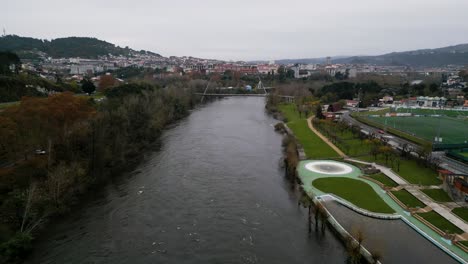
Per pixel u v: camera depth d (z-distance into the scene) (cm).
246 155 14225
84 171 10469
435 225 7750
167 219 8581
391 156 12938
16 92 17950
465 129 18688
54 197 8800
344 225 8006
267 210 9125
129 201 9619
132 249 7275
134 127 15525
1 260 6438
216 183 11006
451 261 6519
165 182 11044
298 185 10812
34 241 7512
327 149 14900
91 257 6988
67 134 11125
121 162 12681
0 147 9312
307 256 7019
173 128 19488
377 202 9181
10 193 8169
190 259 6925
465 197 8931
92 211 9012
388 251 6856
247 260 6881
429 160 12012
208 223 8394
